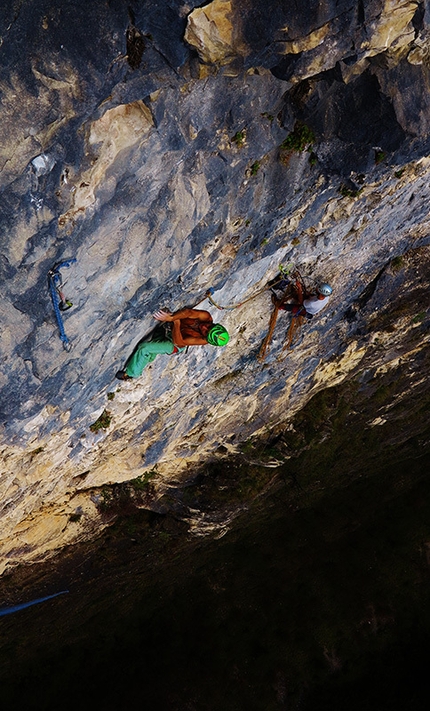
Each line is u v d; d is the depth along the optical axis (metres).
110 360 8.06
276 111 6.31
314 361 14.38
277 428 17.39
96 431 10.20
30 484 10.00
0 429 7.39
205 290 8.31
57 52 4.54
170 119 5.43
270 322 10.30
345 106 6.41
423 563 24.64
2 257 5.41
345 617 24.02
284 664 23.38
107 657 22.27
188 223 6.55
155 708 21.83
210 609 23.44
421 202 10.05
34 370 6.70
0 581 15.05
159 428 11.91
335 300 12.12
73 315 6.49
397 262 12.33
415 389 19.25
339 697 23.14
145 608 22.64
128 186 5.73
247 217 7.39
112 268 6.38
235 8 4.63
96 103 4.85
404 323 14.77
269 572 23.91
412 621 23.98
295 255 9.39
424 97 6.25
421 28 5.34
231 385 12.67
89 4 4.44
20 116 4.70
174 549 19.27
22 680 21.28
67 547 15.75
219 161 6.30
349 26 5.10
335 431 19.08
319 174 7.46
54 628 20.31
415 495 24.36
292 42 5.02
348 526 24.14
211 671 22.73
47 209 5.28
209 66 5.07
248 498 18.20
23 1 4.33
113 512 15.89
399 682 23.19
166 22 4.62
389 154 7.07
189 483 17.00
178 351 8.59
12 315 5.93
